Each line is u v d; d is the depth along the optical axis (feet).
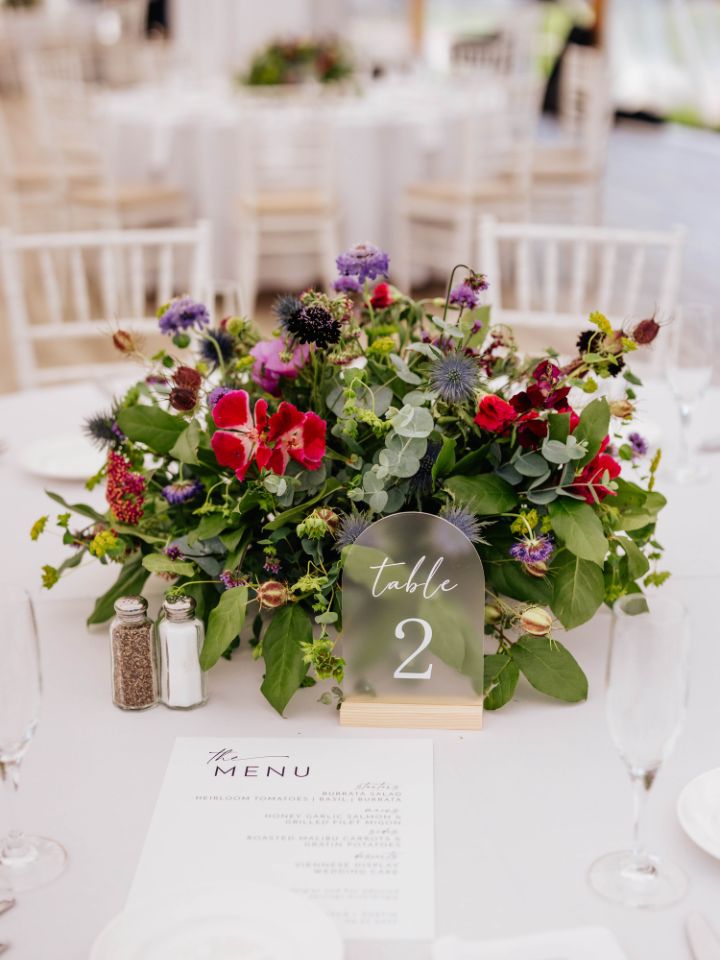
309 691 4.23
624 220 21.35
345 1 24.75
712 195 23.43
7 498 5.88
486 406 3.91
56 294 8.54
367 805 3.58
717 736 3.91
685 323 5.94
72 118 16.53
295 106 16.57
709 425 6.77
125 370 8.69
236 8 22.34
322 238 16.20
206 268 8.54
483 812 3.55
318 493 4.13
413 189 16.66
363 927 3.09
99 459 6.24
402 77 20.54
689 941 2.97
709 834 3.33
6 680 3.13
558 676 4.07
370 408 4.13
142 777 3.74
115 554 4.22
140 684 4.07
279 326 4.23
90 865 3.34
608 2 30.50
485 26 31.96
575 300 8.58
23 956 3.01
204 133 16.53
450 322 4.38
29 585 5.01
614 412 4.40
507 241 17.43
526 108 16.57
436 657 3.97
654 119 31.55
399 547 3.91
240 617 3.93
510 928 3.08
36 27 36.37
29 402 7.34
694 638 4.50
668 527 5.46
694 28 30.04
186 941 2.93
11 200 17.83
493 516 4.16
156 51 23.31
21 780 3.72
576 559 4.08
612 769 3.75
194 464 4.24
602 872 3.25
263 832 3.46
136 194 16.44
